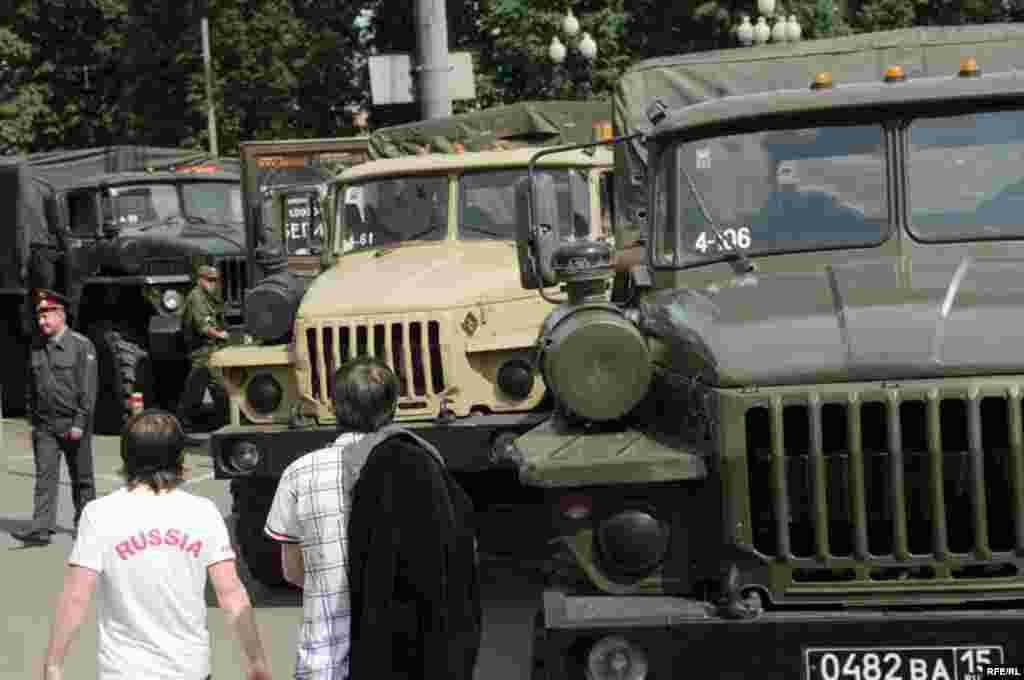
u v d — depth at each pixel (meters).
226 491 13.63
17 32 37.75
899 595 5.40
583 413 6.08
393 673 5.05
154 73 35.94
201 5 35.06
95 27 38.19
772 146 6.87
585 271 6.54
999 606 5.41
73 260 17.83
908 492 5.42
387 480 5.15
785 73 9.32
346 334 9.30
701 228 6.87
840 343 5.59
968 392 5.34
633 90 9.46
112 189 17.78
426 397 9.23
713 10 27.23
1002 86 6.68
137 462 5.48
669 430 6.07
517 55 29.02
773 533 5.52
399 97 15.79
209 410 16.50
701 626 5.36
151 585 5.38
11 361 20.58
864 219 6.69
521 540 11.13
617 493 5.65
